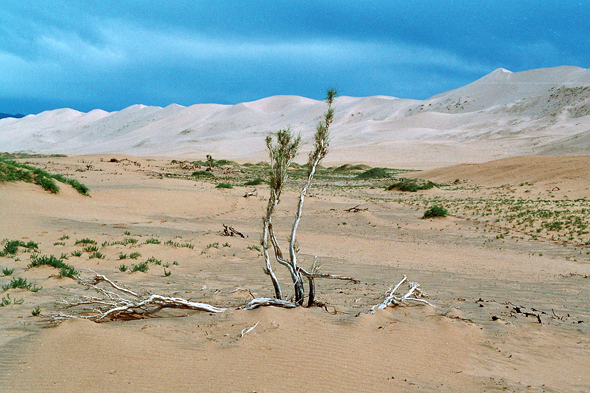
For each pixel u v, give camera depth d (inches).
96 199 970.1
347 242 663.1
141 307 227.1
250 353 166.2
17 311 214.8
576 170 1734.7
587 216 935.7
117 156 2915.8
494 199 1427.2
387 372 162.9
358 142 6884.8
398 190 1797.5
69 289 273.3
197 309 219.5
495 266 491.5
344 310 240.1
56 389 133.7
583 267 505.7
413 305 262.5
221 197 1226.0
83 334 169.2
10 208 667.4
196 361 157.8
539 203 1262.3
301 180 2466.8
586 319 261.0
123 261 392.8
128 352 160.2
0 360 150.3
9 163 862.5
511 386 161.0
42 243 466.9
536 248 659.4
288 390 142.3
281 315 207.3
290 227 827.4
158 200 1063.0
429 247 642.8
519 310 266.1
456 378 164.2
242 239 616.1
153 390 136.6
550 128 6181.1
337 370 159.5
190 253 466.9
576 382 171.0
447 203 1342.3
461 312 257.0
